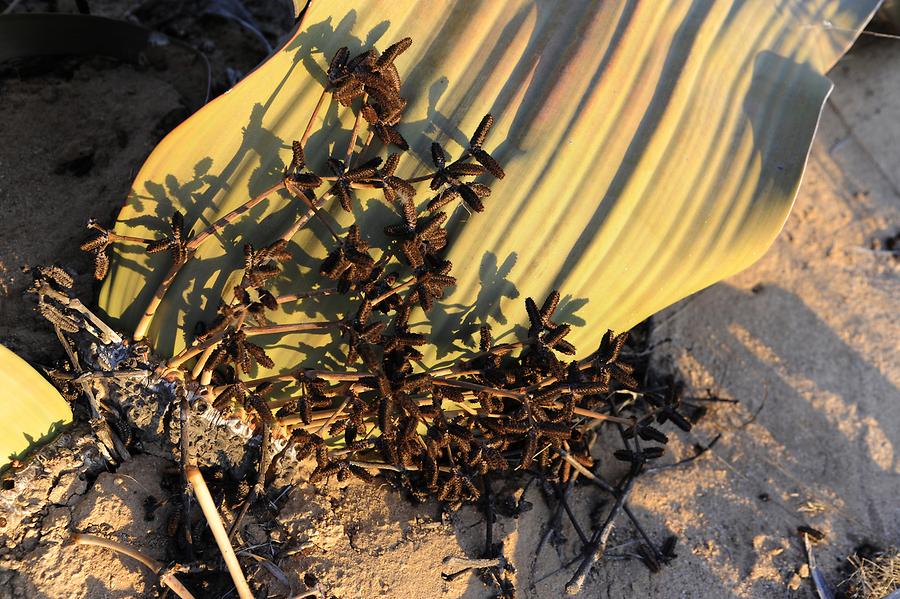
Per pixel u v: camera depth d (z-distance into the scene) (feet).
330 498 2.71
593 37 2.83
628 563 2.86
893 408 3.20
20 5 3.34
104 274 2.55
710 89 2.88
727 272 2.83
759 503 3.02
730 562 2.92
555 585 2.76
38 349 2.69
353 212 2.70
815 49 2.99
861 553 2.97
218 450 2.63
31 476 2.52
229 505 2.62
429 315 2.72
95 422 2.56
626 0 2.86
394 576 2.65
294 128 2.69
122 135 3.06
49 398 2.53
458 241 2.74
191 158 2.64
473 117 2.78
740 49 2.94
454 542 2.73
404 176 2.73
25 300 2.74
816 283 3.36
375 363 2.48
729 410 3.14
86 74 3.14
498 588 2.71
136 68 3.22
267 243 2.69
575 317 2.80
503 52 2.80
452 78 2.78
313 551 2.62
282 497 2.67
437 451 2.57
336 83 2.59
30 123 3.00
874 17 3.56
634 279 2.80
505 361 2.77
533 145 2.78
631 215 2.79
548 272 2.77
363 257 2.53
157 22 3.47
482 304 2.75
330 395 2.60
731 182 2.83
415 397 2.67
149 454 2.64
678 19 2.90
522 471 2.85
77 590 2.47
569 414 2.59
